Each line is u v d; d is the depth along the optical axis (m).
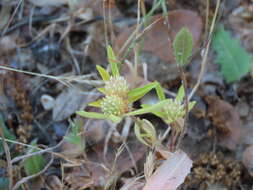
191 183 0.19
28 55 0.24
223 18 0.25
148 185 0.16
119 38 0.22
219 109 0.21
